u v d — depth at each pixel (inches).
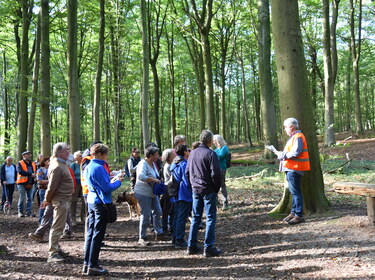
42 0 521.3
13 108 1320.1
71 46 468.8
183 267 176.4
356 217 223.8
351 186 215.5
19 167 348.5
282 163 235.8
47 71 524.7
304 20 879.1
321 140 831.7
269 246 193.8
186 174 205.0
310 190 247.9
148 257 199.0
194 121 1487.5
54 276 164.4
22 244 234.7
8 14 691.4
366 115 1608.0
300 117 245.9
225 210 307.6
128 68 796.6
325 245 181.5
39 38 635.5
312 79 1004.6
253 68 1236.5
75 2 470.3
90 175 166.9
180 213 215.6
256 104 1269.7
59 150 195.6
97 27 803.4
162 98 1293.1
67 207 196.7
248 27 849.5
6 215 354.9
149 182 228.7
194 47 879.7
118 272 173.0
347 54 1182.9
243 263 172.9
